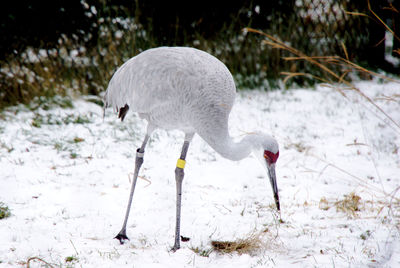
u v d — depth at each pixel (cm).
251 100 1482
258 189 942
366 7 1639
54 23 1442
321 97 1507
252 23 1689
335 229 771
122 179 962
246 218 817
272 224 790
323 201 873
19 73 1376
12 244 692
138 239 740
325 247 710
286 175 1010
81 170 992
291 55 1633
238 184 966
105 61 1467
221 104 722
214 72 727
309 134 1235
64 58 1471
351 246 710
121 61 1463
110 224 783
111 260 663
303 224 793
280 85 1609
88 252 683
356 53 1656
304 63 1636
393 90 1487
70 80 1422
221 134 725
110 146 1127
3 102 1302
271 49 1636
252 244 714
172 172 1006
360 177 990
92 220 792
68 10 1451
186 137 764
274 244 726
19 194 865
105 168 1010
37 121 1224
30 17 1409
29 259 637
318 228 778
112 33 1502
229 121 1310
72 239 722
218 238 746
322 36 1678
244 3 1666
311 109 1416
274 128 1269
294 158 1088
